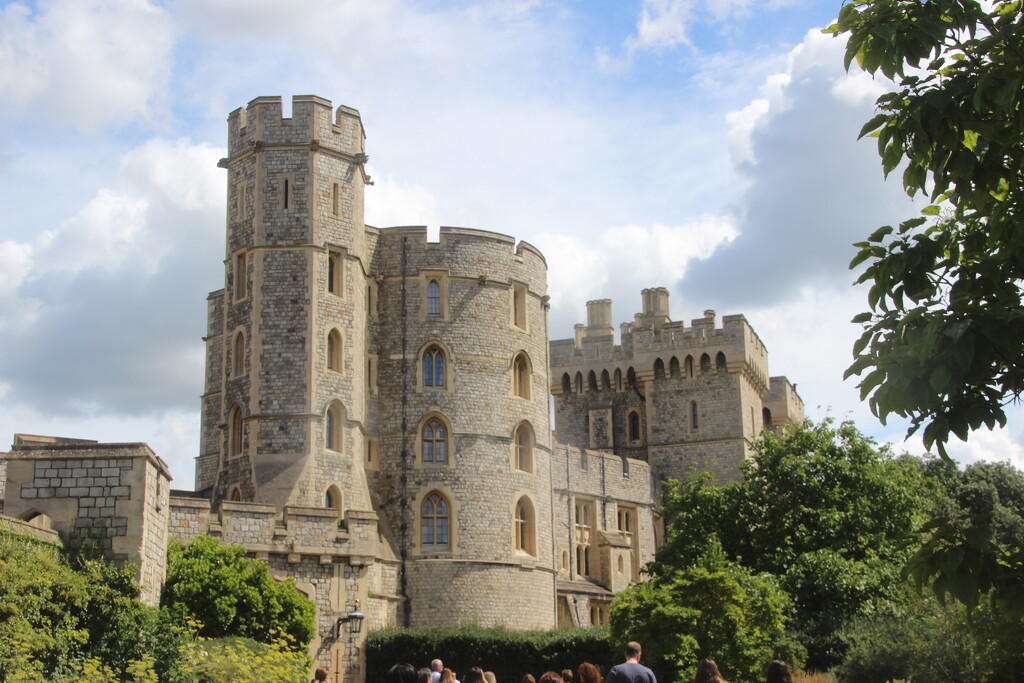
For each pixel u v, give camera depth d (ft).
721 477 237.66
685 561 163.22
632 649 56.54
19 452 94.79
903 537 39.78
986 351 35.24
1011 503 254.06
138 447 94.94
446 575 164.14
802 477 165.27
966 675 104.53
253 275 156.66
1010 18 38.73
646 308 261.44
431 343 172.35
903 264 39.78
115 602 87.20
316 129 160.04
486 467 170.60
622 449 249.75
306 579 130.31
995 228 39.60
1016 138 38.09
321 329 155.84
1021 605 35.55
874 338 38.19
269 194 158.51
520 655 142.92
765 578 143.74
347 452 156.66
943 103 38.01
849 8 39.88
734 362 240.32
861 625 132.36
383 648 138.51
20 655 72.64
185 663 89.25
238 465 153.38
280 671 92.99
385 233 176.04
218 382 184.24
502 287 178.60
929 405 36.11
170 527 121.19
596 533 214.69
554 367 257.96
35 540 86.58
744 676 116.67
